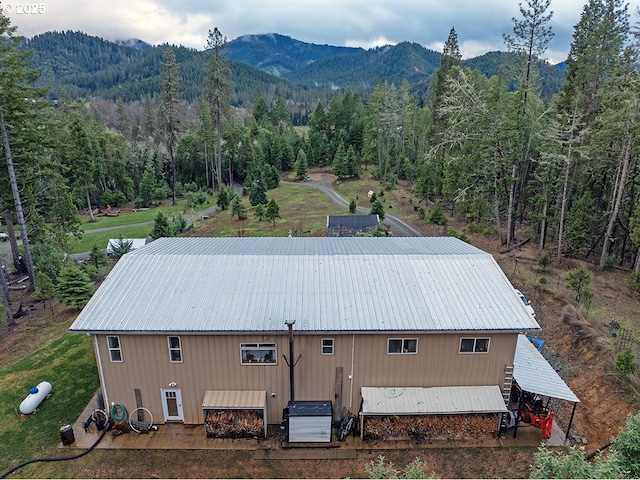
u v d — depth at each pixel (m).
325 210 53.78
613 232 33.16
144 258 18.20
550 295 25.19
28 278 32.84
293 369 15.21
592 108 35.22
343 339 15.34
